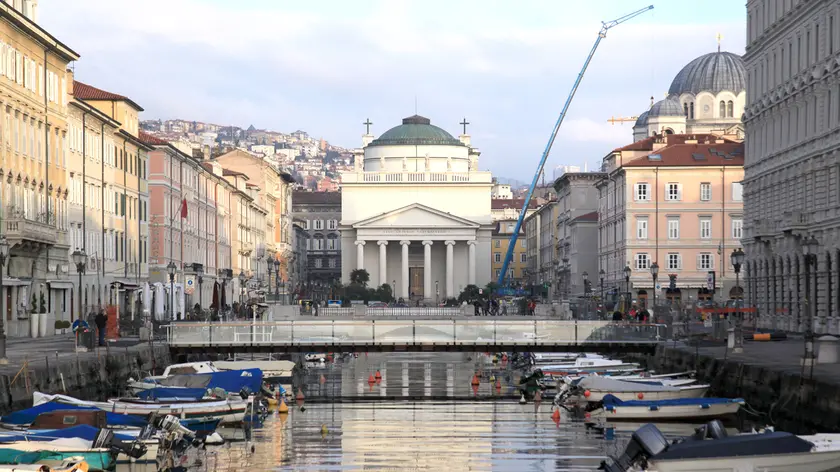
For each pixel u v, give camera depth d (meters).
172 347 81.75
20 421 46.25
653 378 70.00
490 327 82.31
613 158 185.38
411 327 81.75
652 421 59.28
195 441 50.81
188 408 54.62
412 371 99.81
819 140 85.94
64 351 68.62
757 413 55.22
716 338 81.25
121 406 53.22
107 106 117.50
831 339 59.22
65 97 95.81
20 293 84.75
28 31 84.62
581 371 79.44
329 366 105.56
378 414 65.88
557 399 67.25
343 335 81.62
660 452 39.09
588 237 193.38
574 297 177.50
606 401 59.81
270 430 58.75
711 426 40.78
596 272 192.88
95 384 62.03
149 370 73.75
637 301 137.62
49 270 90.75
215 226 166.88
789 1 92.94
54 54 92.94
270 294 160.88
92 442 42.47
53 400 51.16
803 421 49.59
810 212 88.19
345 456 50.44
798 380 50.47
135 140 119.88
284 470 47.03
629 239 153.00
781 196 96.31
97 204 106.38
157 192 130.88
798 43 91.12
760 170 102.19
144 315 103.94
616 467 39.94
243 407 56.31
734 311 96.06
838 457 39.31
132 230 120.50
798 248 90.50
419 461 49.06
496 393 79.06
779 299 96.31
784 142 95.44
